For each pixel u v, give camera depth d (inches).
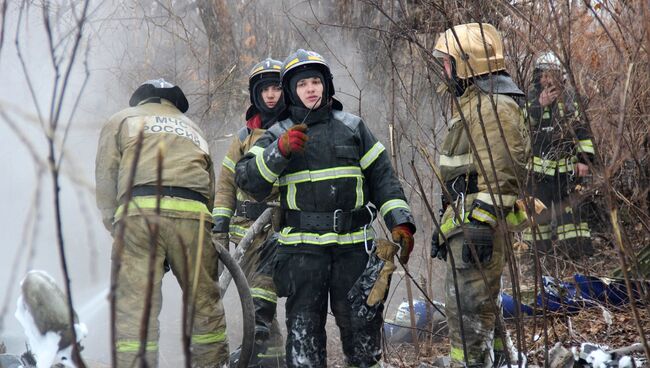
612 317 250.2
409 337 262.7
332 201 192.7
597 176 142.1
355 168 195.3
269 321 237.0
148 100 208.5
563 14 160.2
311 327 194.2
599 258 325.7
